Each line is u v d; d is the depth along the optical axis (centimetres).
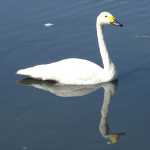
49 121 1440
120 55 1767
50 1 2167
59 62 1675
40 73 1659
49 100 1547
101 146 1328
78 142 1348
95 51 1811
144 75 1641
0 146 1348
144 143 1330
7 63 1762
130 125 1405
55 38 1906
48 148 1330
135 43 1830
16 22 2027
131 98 1527
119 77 1648
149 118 1427
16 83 1645
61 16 2052
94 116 1455
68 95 1578
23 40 1908
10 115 1476
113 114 1459
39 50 1836
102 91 1593
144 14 2019
